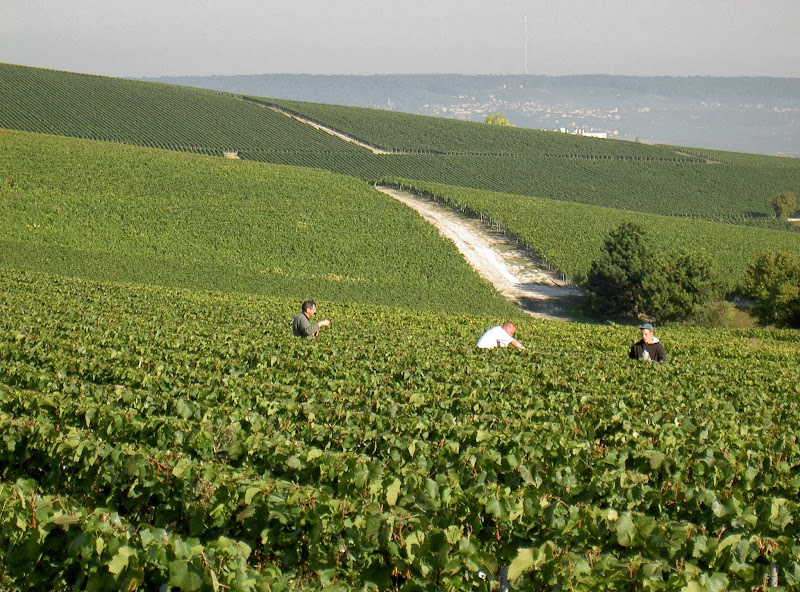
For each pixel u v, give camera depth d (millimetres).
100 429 12523
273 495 8836
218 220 96938
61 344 21688
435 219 109125
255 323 32844
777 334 45000
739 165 182875
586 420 14477
